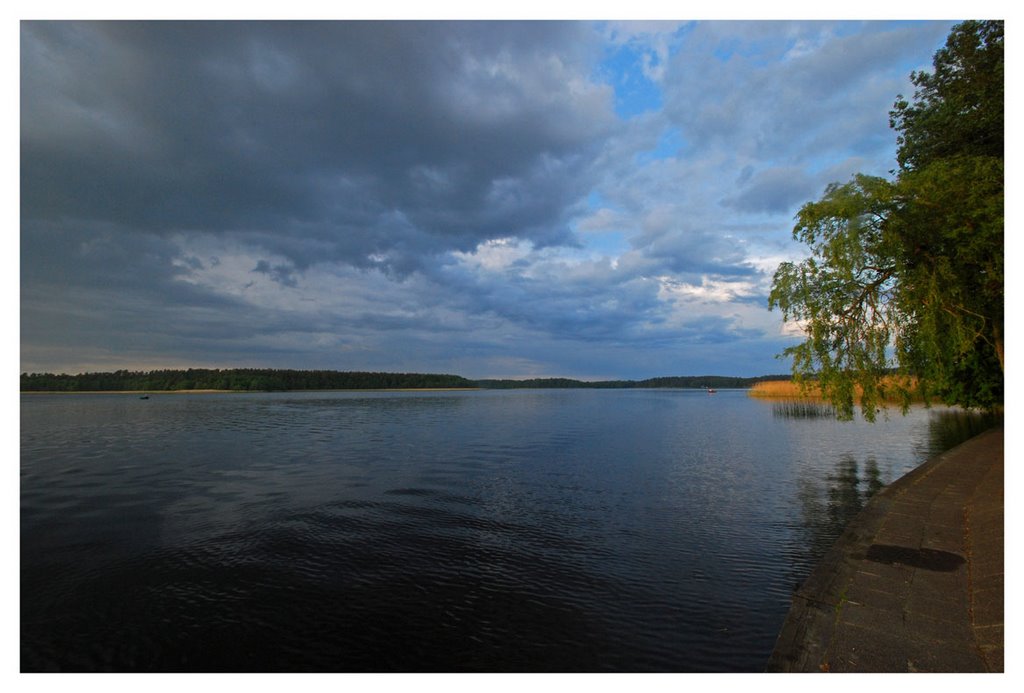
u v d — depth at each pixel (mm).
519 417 51281
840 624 5664
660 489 16188
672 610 7559
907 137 16328
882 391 10422
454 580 8836
